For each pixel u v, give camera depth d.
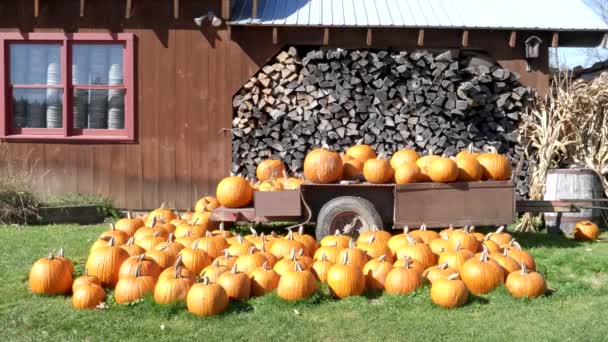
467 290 5.64
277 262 6.18
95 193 11.11
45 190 11.10
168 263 6.10
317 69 10.92
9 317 5.34
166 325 5.08
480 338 4.79
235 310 5.40
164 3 10.97
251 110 10.98
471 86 10.74
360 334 4.91
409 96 10.94
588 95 10.44
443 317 5.29
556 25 10.91
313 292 5.65
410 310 5.48
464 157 7.95
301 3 11.73
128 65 10.99
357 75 11.00
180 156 11.06
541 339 4.77
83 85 11.14
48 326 5.11
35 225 9.82
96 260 6.09
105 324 5.11
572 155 10.46
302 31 10.90
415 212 7.70
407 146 11.02
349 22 10.81
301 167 11.02
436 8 11.66
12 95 11.22
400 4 11.80
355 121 11.03
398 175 7.73
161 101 11.05
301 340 4.79
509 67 11.04
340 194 7.99
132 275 5.74
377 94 10.91
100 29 10.98
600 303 5.74
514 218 7.81
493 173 7.94
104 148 11.09
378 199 7.95
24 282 6.37
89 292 5.58
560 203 8.45
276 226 9.48
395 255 6.57
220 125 11.03
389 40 10.95
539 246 8.38
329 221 7.69
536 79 11.05
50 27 11.01
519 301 5.70
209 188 11.05
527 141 10.96
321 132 11.02
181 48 11.01
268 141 11.04
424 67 10.93
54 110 11.21
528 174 10.87
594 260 7.24
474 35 11.02
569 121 10.30
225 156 11.05
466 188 7.75
